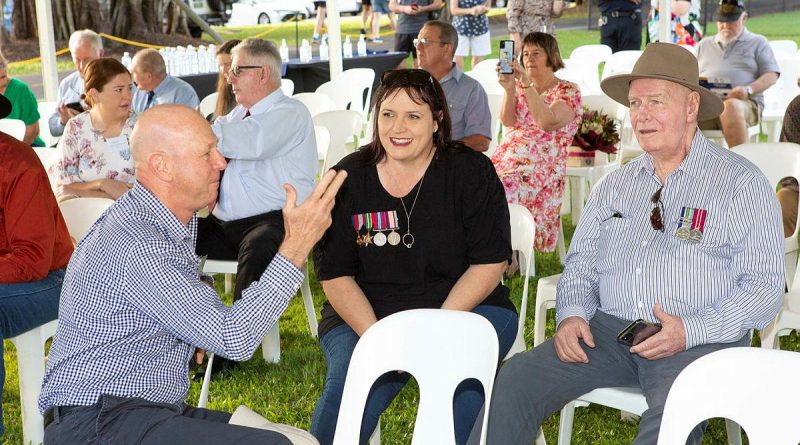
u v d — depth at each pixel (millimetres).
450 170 3002
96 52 6973
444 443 2279
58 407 2240
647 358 2729
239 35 15250
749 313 2742
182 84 6621
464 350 2258
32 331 3432
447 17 14742
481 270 2996
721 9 7660
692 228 2877
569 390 2834
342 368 2828
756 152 4344
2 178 3312
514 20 11250
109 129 4719
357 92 8328
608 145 5793
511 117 5270
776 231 2803
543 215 5227
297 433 2389
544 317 3668
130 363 2238
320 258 3049
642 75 2885
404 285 3047
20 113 6672
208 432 2189
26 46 13117
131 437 2178
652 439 2510
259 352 4516
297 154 4406
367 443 2930
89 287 2236
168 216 2318
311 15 15930
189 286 2217
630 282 2957
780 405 1955
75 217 3809
